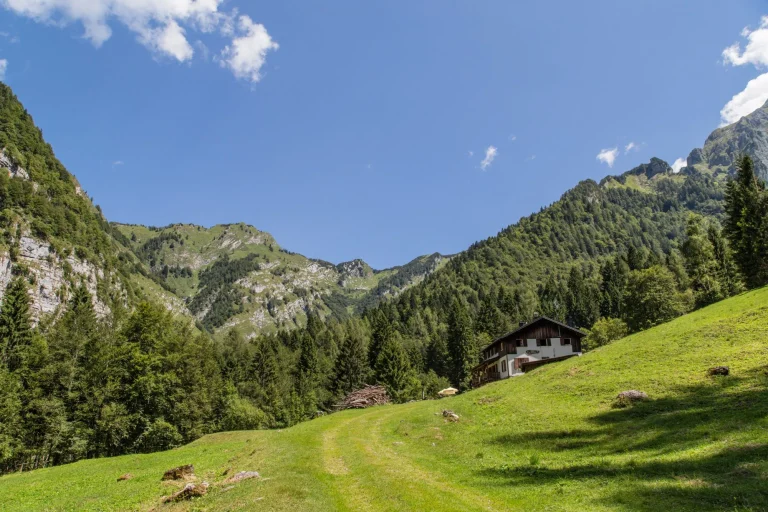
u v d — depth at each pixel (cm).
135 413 5962
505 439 2641
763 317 3572
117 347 6219
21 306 8125
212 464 2928
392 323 18612
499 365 7925
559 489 1645
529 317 17138
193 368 7006
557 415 2875
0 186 18075
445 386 11256
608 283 16150
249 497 1698
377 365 9706
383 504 1669
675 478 1523
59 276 18338
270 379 11600
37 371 6169
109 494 2342
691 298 9488
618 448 2067
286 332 18150
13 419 5422
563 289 19675
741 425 1905
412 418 3722
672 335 3994
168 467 3167
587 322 15025
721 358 3011
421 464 2392
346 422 4591
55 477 3378
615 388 3078
